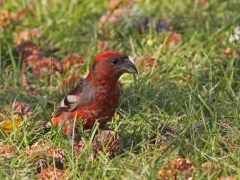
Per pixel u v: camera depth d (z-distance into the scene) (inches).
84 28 609.9
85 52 566.6
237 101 435.2
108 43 560.7
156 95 462.3
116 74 395.5
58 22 622.8
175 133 404.8
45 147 376.2
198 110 430.0
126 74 501.4
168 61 522.3
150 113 442.0
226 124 407.2
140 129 407.2
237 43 531.5
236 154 363.6
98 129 379.6
